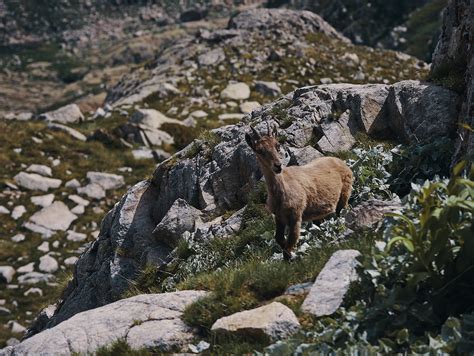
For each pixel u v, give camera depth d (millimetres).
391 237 8500
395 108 14320
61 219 28172
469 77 12781
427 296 7637
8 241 26922
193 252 13820
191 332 8852
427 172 12352
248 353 7906
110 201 29719
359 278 8281
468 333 6766
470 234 7324
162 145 33906
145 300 9633
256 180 14609
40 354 9062
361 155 13359
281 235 10727
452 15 14820
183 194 15922
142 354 8547
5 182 29906
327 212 11305
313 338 7695
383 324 7520
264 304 8914
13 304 23594
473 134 10633
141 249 15773
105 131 34125
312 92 15969
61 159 32312
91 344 9039
